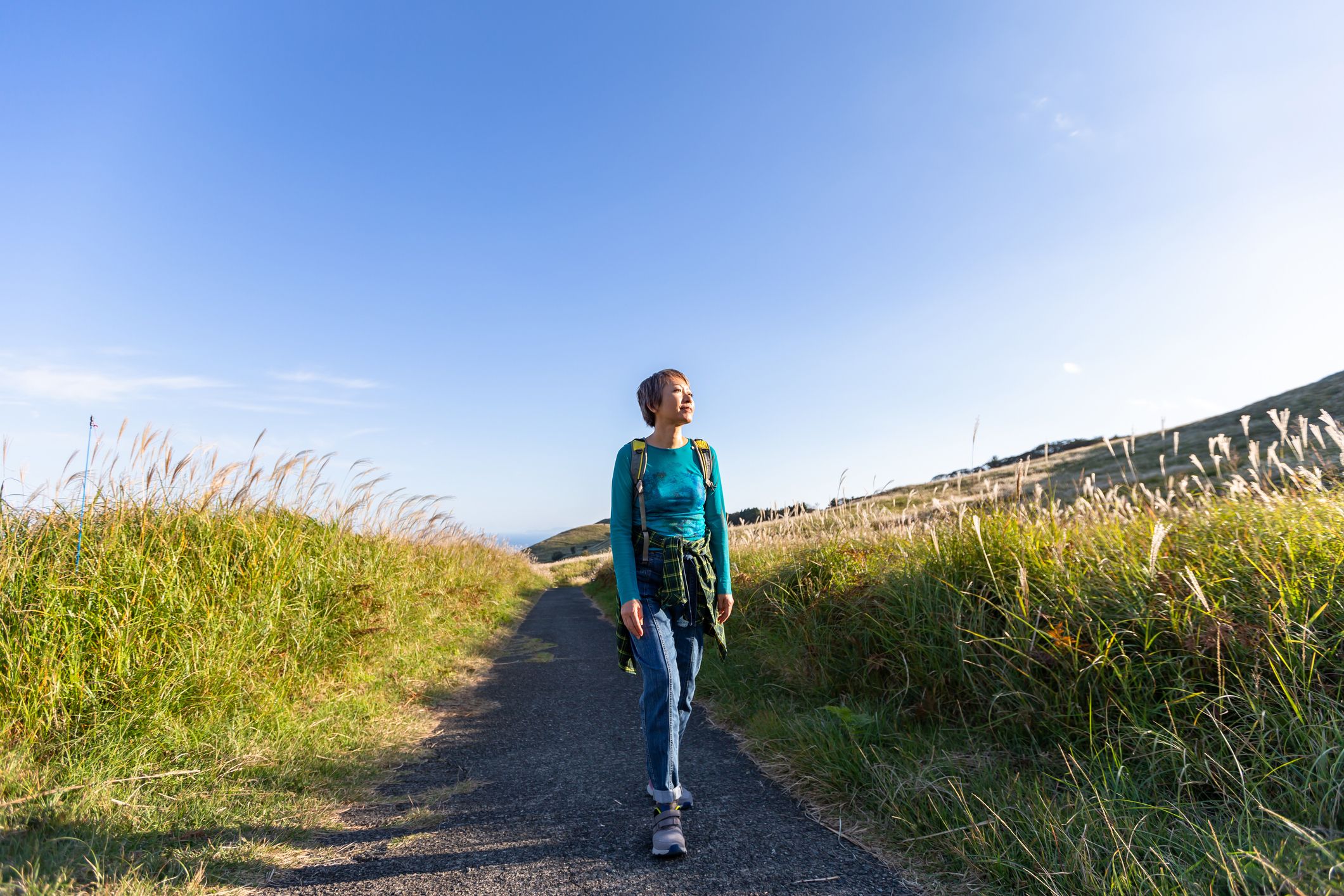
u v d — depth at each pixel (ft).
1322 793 5.87
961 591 10.46
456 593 28.17
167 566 12.52
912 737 9.35
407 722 13.48
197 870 6.66
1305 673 6.96
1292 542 8.47
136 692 10.32
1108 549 9.95
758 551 21.39
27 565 11.01
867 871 6.40
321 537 18.65
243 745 10.30
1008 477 13.76
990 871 5.98
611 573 53.78
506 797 9.26
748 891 6.13
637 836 7.64
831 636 12.91
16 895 5.71
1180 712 7.68
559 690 17.10
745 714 12.59
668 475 8.02
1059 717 8.30
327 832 8.09
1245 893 4.74
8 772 8.26
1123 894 5.16
